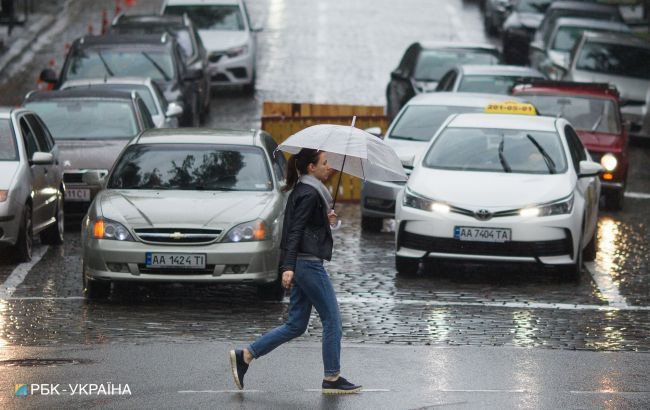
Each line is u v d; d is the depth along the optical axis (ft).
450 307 107.76
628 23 331.16
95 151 149.89
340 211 168.66
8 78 270.67
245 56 257.34
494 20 350.84
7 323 98.48
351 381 80.23
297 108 206.28
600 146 171.83
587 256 133.39
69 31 337.11
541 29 290.35
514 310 106.93
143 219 106.11
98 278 106.22
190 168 114.93
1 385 78.23
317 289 75.97
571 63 238.48
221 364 84.33
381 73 291.99
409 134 156.97
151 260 105.09
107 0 392.88
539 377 82.12
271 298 109.60
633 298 113.70
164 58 203.41
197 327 97.81
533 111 149.79
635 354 89.51
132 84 178.19
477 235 118.42
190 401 74.90
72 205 147.64
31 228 128.47
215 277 105.40
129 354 86.94
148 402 74.59
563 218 118.83
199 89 220.43
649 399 76.48
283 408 73.51
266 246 106.22
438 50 225.97
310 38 339.36
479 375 82.43
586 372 83.71
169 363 84.38
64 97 158.40
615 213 170.30
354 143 74.64
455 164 126.82
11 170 126.11
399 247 121.70
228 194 111.45
